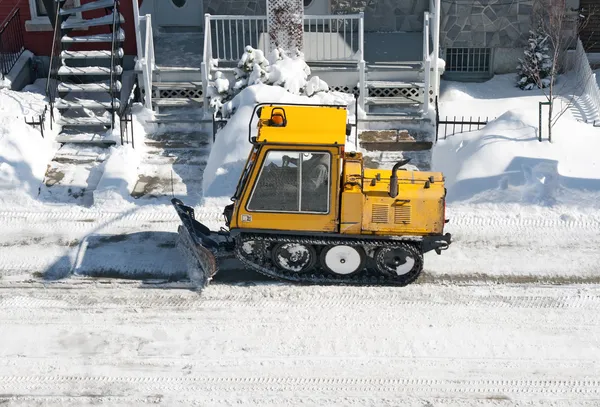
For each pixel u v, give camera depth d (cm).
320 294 2569
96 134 3594
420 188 2541
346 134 2573
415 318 2464
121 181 3186
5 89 3872
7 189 3144
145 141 3600
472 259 2731
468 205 3003
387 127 3644
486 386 2211
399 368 2273
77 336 2416
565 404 2148
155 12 4244
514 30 4066
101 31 4253
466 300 2545
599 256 2738
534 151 3153
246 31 4225
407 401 2162
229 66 3922
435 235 2525
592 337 2386
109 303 2556
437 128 3400
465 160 3180
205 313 2502
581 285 2611
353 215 2503
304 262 2603
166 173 3369
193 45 4141
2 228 2944
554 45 3869
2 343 2389
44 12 4275
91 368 2291
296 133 2475
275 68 3578
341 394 2186
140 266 2731
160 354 2341
